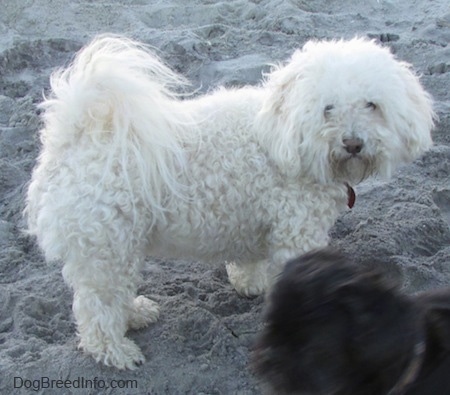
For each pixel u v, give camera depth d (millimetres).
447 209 1865
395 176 1913
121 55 1438
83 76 1425
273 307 948
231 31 2484
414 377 929
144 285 1670
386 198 1857
